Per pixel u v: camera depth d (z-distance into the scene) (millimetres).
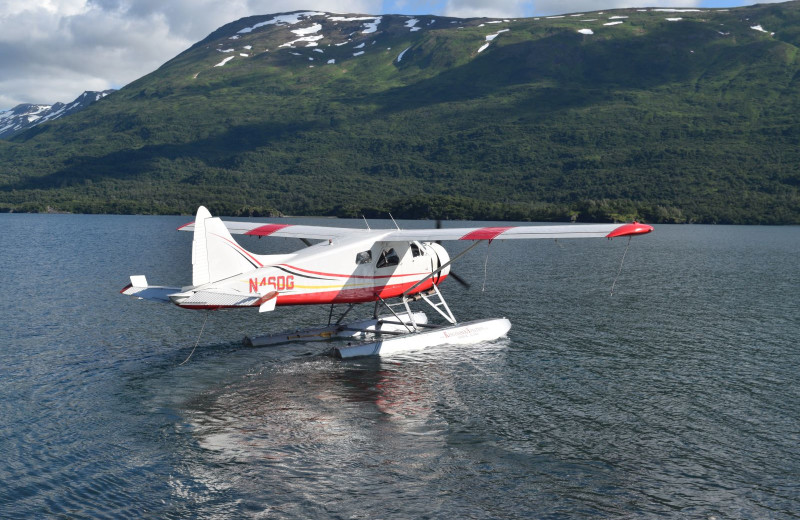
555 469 8266
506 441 9156
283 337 15586
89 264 35656
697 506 7359
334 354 14156
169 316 19422
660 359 14164
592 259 43938
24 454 8602
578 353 14711
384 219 152875
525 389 11680
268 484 7785
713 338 16562
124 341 15734
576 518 7070
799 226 126188
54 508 7176
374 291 15250
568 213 134875
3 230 79750
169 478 7922
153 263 36500
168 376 12391
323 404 10695
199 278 13008
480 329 16203
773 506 7383
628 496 7574
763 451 8898
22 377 12273
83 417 10023
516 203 159375
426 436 9305
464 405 10703
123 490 7613
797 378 12617
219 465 8289
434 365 13430
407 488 7707
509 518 7051
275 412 10289
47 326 17547
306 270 14148
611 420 10055
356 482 7844
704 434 9500
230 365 13297
